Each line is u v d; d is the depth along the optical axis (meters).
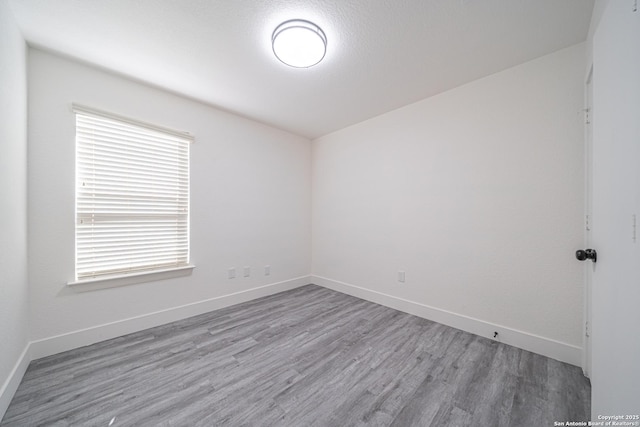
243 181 3.05
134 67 2.02
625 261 0.82
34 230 1.79
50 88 1.85
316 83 2.27
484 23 1.55
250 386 1.54
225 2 1.40
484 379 1.60
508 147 2.04
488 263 2.14
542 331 1.88
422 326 2.37
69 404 1.38
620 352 0.83
